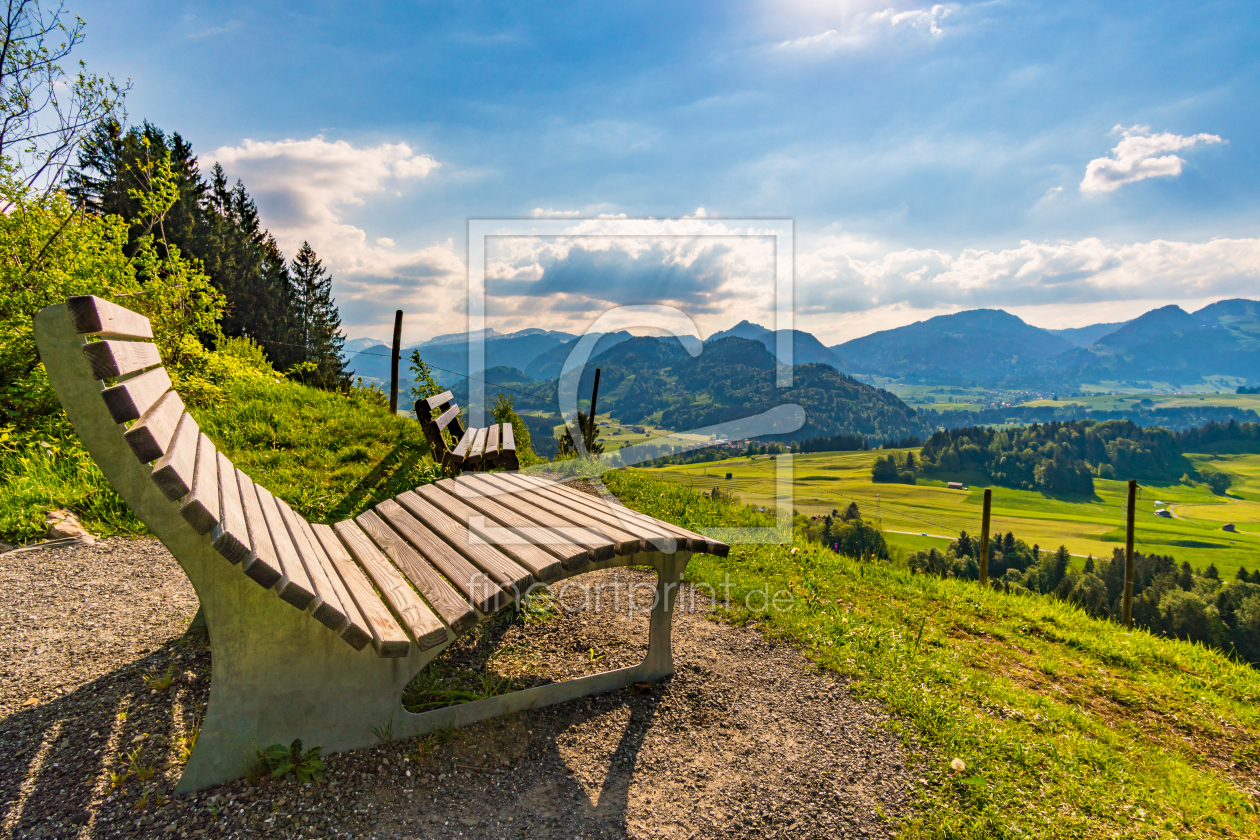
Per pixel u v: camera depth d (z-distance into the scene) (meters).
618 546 2.48
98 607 3.00
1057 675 3.66
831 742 2.49
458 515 3.06
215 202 36.81
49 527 3.86
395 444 6.85
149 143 6.77
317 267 47.09
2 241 5.24
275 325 34.69
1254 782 2.73
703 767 2.27
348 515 4.87
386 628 1.99
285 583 1.78
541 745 2.31
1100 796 2.30
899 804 2.14
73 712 2.14
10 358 4.95
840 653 3.33
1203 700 3.50
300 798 1.87
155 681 2.34
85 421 1.73
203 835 1.69
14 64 5.56
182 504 1.71
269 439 6.34
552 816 1.95
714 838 1.92
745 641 3.43
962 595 4.96
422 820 1.86
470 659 2.94
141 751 1.97
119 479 1.77
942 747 2.50
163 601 3.12
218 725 1.90
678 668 3.01
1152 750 2.87
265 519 2.25
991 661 3.74
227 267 28.22
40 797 1.75
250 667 1.94
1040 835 2.03
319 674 2.03
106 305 1.74
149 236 6.74
